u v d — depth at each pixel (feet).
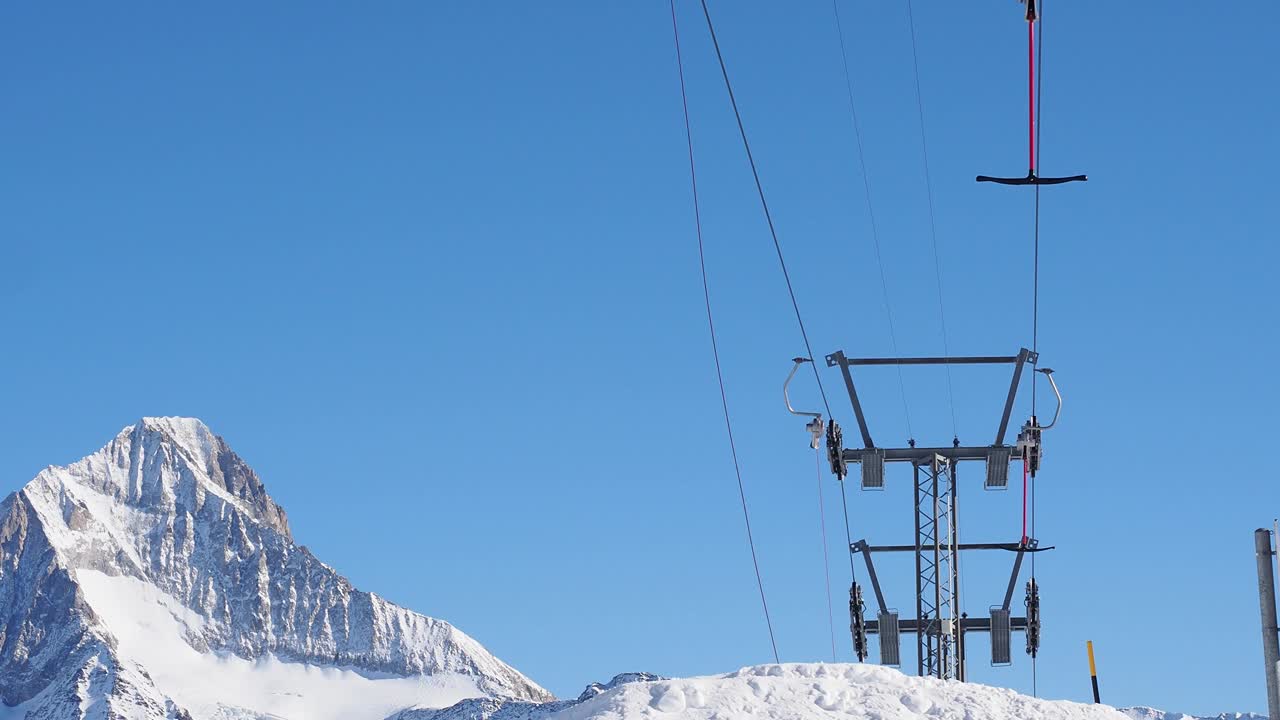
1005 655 187.62
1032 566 187.21
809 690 143.64
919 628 185.98
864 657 189.16
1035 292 172.86
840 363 179.22
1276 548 111.65
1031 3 133.80
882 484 183.11
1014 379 180.04
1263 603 111.55
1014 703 142.82
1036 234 166.61
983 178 142.00
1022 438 180.24
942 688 145.69
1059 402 179.63
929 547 185.26
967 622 188.65
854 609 188.44
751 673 149.48
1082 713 141.69
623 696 144.46
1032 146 140.05
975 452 183.42
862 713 139.54
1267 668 110.93
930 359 179.42
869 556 186.19
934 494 184.96
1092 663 147.95
